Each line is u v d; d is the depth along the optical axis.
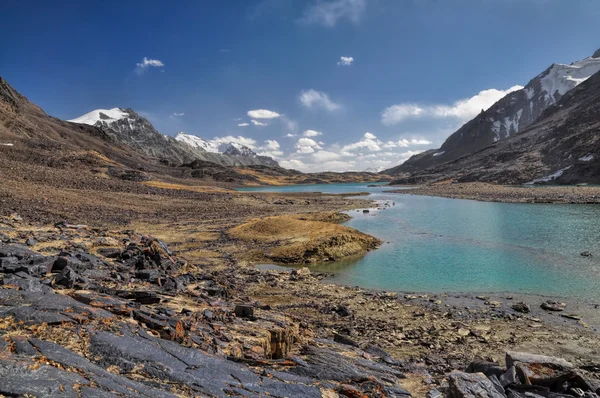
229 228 60.06
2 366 6.42
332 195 155.00
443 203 108.56
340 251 43.91
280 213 84.06
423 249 45.91
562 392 11.02
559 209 79.81
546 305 25.67
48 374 6.65
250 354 12.59
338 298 28.69
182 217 71.50
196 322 14.06
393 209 94.69
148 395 7.19
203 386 8.40
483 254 41.91
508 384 11.20
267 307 21.42
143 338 10.22
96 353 8.58
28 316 9.25
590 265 35.41
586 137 168.75
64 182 87.50
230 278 33.59
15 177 78.06
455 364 16.77
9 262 14.53
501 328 22.22
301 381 10.41
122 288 17.08
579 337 20.62
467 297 28.56
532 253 41.12
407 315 24.84
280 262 41.56
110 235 27.53
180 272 24.42
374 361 15.32
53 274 15.38
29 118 193.75
